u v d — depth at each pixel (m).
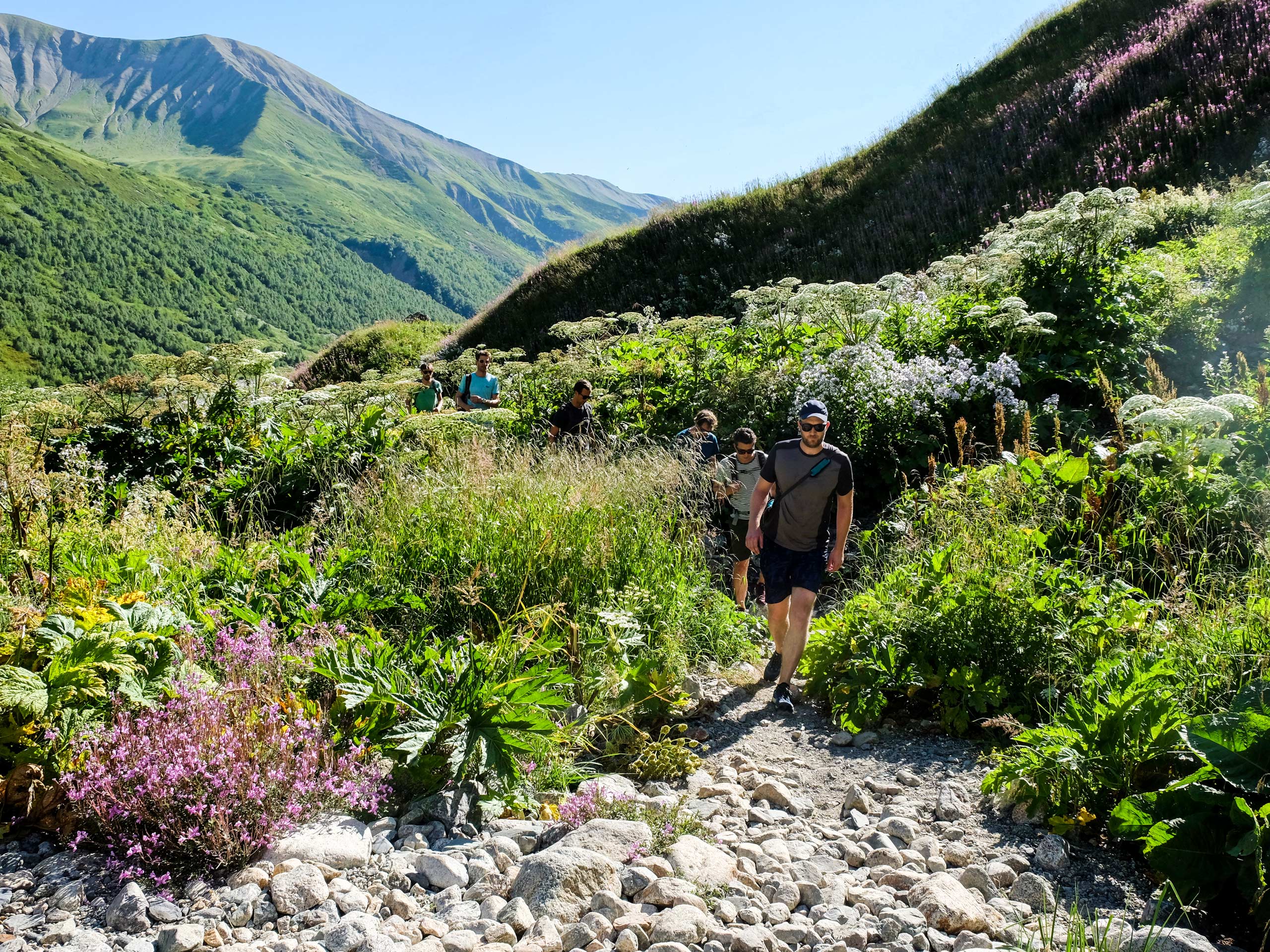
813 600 4.93
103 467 7.23
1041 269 9.41
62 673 3.24
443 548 5.35
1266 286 8.62
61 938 2.46
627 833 3.10
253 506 7.79
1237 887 2.77
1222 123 14.32
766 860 3.19
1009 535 5.36
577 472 6.17
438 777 3.52
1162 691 3.49
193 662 3.72
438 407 11.56
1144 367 8.32
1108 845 3.20
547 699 3.58
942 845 3.29
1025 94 21.09
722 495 6.51
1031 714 4.23
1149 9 21.12
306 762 3.20
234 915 2.60
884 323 9.88
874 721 4.53
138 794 2.87
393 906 2.71
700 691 4.96
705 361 10.48
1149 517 5.40
